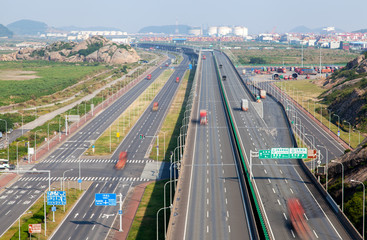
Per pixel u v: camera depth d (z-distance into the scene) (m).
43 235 105.19
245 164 138.62
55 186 140.38
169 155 172.50
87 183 143.38
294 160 151.00
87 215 118.12
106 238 104.25
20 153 174.25
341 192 119.62
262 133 185.88
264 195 117.50
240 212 105.88
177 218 103.31
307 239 91.69
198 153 158.38
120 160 167.00
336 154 168.88
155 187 139.50
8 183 144.38
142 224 112.06
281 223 99.75
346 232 95.38
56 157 171.62
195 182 128.38
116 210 121.81
